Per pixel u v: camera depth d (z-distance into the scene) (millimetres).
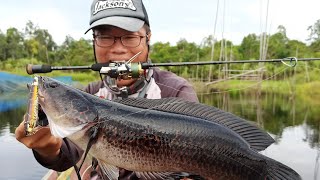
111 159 499
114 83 624
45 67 607
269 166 491
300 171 1446
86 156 524
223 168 493
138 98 521
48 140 495
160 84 635
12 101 4684
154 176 500
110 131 491
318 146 1841
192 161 491
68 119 495
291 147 1846
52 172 1011
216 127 498
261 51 4816
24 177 1488
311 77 4465
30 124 459
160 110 506
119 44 627
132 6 625
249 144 504
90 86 693
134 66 587
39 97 492
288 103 4367
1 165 1650
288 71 4406
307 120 2918
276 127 2566
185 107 512
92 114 494
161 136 488
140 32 636
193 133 491
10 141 2145
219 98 3910
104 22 609
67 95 500
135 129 490
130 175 564
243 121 510
